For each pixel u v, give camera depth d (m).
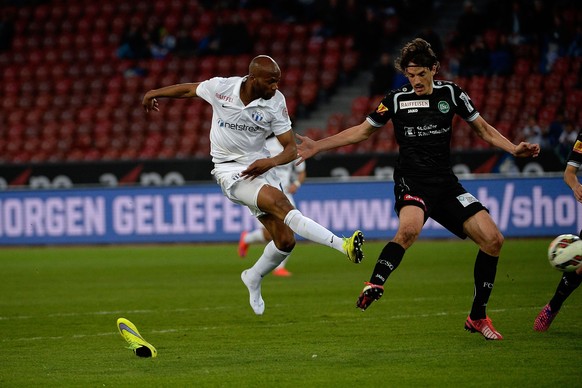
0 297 43.75
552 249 27.33
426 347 27.33
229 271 54.19
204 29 98.06
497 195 68.00
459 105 27.59
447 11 94.12
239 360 26.03
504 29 84.69
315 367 24.61
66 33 101.94
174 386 22.59
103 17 101.69
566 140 70.69
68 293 45.06
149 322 34.69
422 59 27.00
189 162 75.88
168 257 63.53
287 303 39.41
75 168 77.75
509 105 81.75
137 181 76.75
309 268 55.50
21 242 74.12
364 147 82.25
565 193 66.81
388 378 22.92
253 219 70.94
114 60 98.50
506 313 34.16
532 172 71.31
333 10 92.75
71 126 92.50
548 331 29.72
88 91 95.94
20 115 94.81
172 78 94.00
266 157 30.31
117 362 26.20
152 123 91.00
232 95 28.97
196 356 26.89
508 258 55.69
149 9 100.88
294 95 90.06
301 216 28.09
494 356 25.48
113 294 44.31
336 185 70.12
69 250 70.50
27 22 102.94
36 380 23.86
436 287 43.69
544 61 83.25
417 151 27.56
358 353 26.62
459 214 27.45
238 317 35.47
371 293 25.53
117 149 89.62
